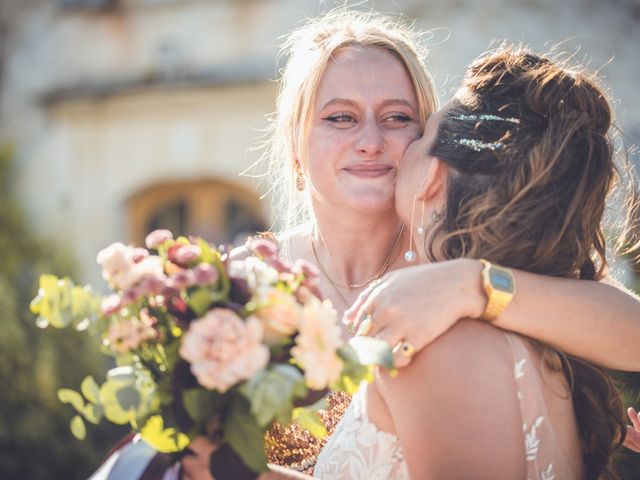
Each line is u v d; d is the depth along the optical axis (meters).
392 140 2.35
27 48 8.70
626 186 2.18
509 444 1.64
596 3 7.07
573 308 1.75
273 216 2.97
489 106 1.88
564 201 1.79
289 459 2.17
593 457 1.88
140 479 1.60
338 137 2.36
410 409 1.68
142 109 8.45
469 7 7.30
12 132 8.68
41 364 6.32
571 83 1.86
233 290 1.55
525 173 1.79
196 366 1.45
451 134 1.91
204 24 8.25
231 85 8.13
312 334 1.51
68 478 6.21
